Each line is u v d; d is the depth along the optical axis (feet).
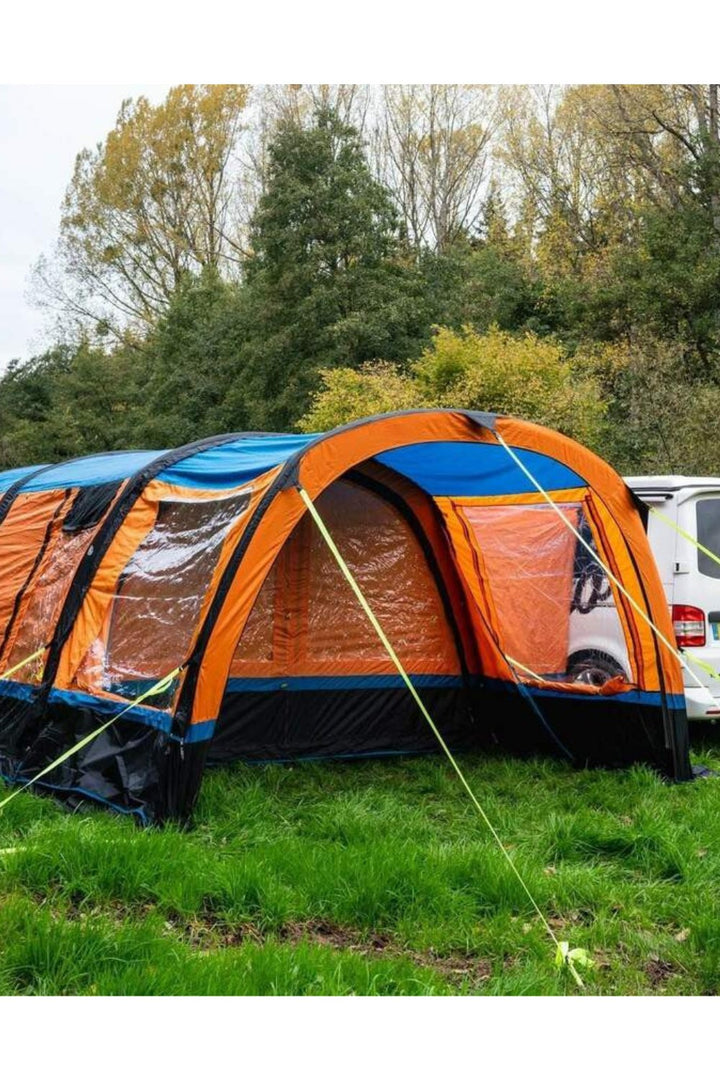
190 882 15.02
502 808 20.26
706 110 86.28
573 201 108.58
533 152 117.80
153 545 21.52
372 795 21.26
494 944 13.75
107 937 12.84
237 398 94.99
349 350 81.05
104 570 22.13
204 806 19.31
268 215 86.63
